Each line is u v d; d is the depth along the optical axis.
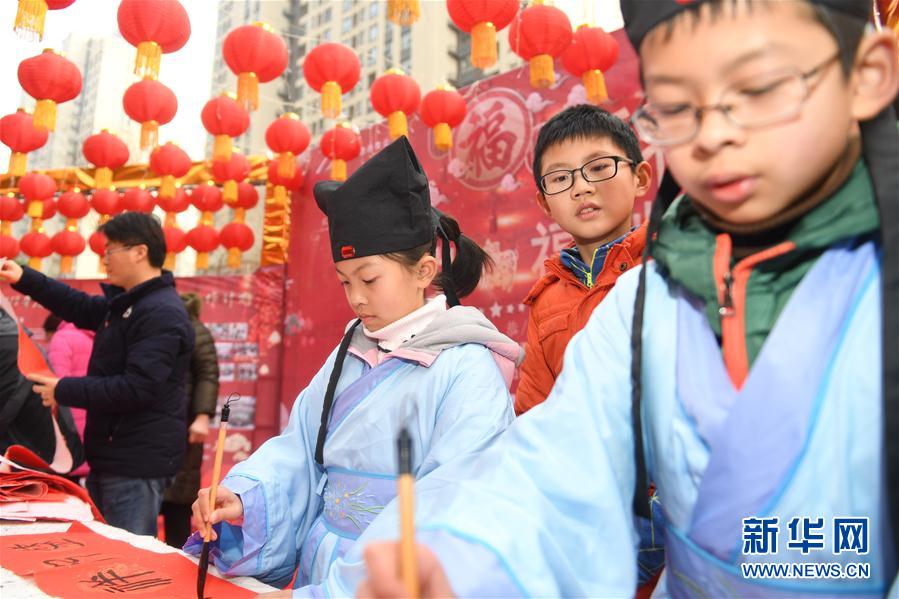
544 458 0.62
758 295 0.55
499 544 0.54
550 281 1.56
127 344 2.05
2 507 1.30
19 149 3.27
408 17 2.29
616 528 0.59
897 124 0.52
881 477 0.47
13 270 2.32
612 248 1.30
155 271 2.20
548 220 2.86
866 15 0.49
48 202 4.36
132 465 2.03
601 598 0.57
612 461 0.63
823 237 0.51
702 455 0.54
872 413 0.48
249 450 4.14
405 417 1.04
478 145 3.13
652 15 0.49
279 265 4.24
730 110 0.47
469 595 0.51
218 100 3.07
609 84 2.66
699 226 0.60
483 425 0.98
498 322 2.95
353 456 1.07
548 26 2.29
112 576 0.95
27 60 2.71
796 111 0.46
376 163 1.10
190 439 2.89
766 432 0.50
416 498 0.67
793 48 0.46
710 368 0.56
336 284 3.88
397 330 1.13
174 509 2.89
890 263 0.48
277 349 4.18
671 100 0.50
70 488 1.46
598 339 0.68
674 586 0.59
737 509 0.51
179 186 4.18
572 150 1.34
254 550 1.05
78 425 3.32
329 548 1.03
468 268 1.38
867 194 0.51
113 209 4.07
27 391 1.96
